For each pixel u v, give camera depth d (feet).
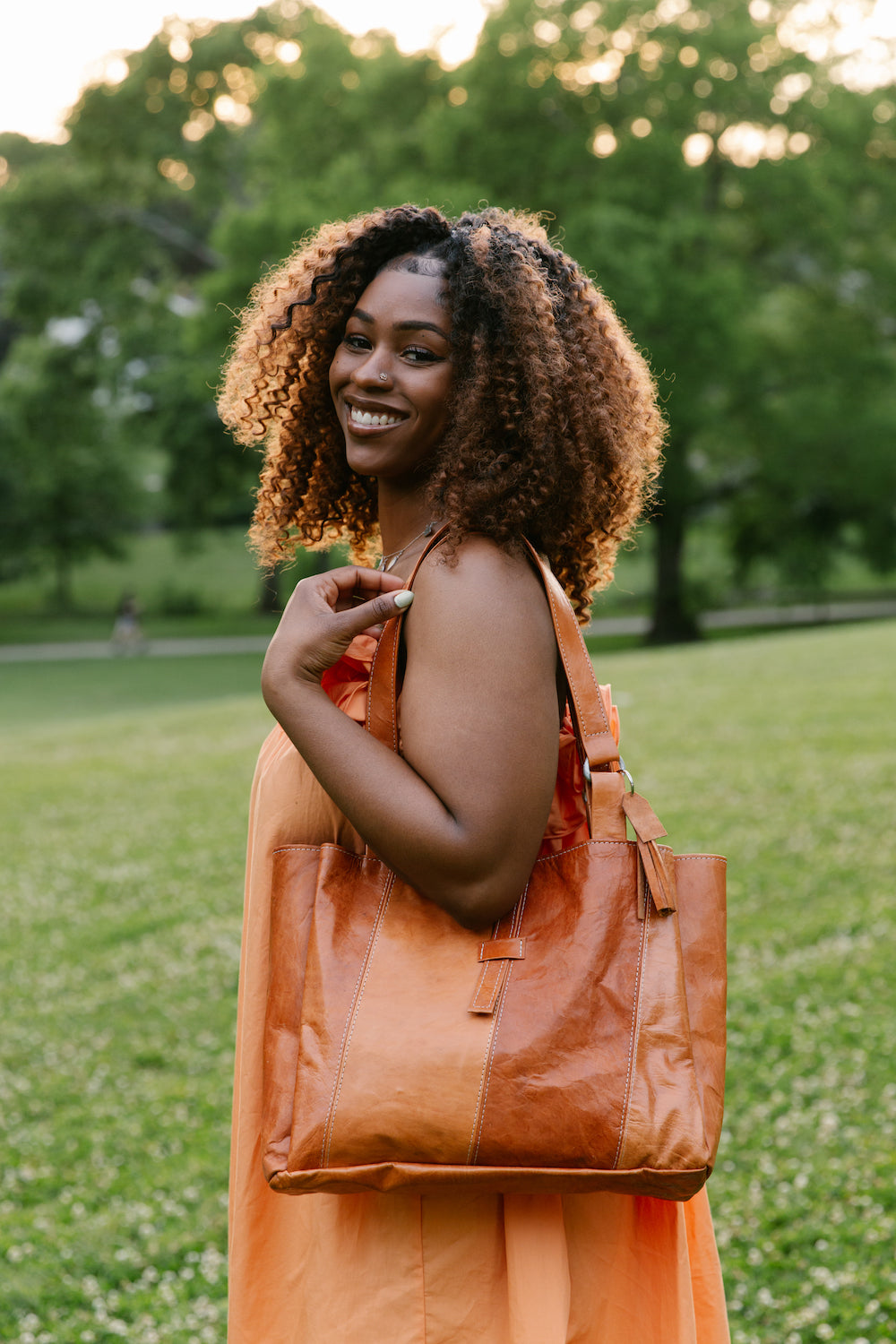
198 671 101.60
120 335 121.80
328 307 5.11
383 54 101.50
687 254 92.32
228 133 116.16
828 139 96.27
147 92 112.06
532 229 5.11
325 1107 4.04
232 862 27.30
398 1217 4.39
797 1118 13.02
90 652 120.47
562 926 4.18
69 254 119.14
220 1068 16.57
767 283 103.40
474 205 82.28
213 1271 11.26
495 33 90.68
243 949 5.10
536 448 4.51
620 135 91.97
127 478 161.79
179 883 25.81
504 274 4.58
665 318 84.74
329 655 4.32
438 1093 3.98
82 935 22.76
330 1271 4.47
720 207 99.91
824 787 28.19
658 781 30.37
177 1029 18.06
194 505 124.98
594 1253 4.50
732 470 111.34
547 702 4.22
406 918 4.29
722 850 23.71
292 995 4.33
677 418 89.04
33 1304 10.96
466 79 91.30
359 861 4.47
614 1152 3.93
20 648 126.31
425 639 4.26
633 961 4.13
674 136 90.89
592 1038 4.03
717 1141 4.11
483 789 4.05
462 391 4.59
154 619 152.35
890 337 104.94
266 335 5.40
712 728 37.73
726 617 133.39
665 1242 4.60
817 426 99.25
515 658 4.18
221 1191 13.00
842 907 19.94
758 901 20.67
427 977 4.16
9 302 120.16
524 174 89.45
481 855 4.03
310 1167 4.04
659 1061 4.01
